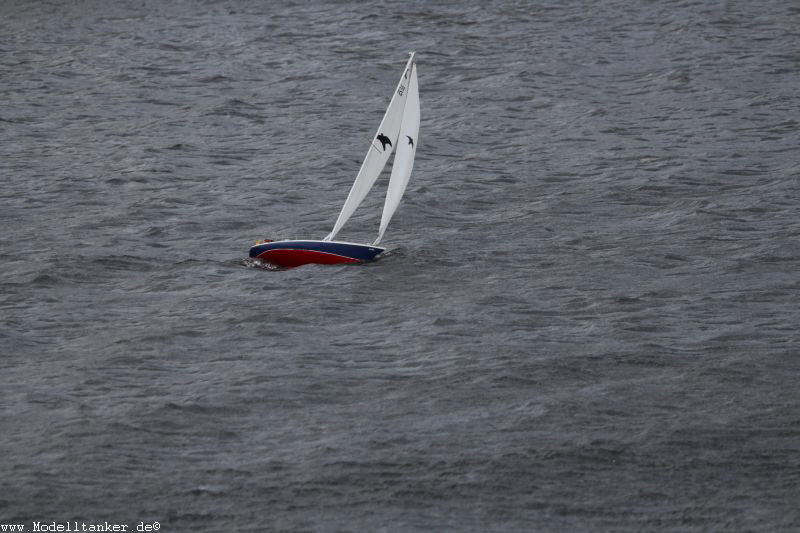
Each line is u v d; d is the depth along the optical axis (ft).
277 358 373.61
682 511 276.41
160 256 495.41
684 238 517.14
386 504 279.28
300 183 633.61
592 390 346.33
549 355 373.61
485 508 277.64
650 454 304.09
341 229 542.57
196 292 444.96
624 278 461.37
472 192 608.19
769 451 305.32
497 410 332.19
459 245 507.30
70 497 280.92
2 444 309.01
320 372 361.71
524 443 309.83
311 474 292.81
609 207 575.79
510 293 440.45
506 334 394.73
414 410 332.80
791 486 287.28
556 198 593.01
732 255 490.49
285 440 312.71
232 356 376.07
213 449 307.58
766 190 597.52
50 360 373.61
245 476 291.99
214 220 557.74
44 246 508.94
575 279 459.32
